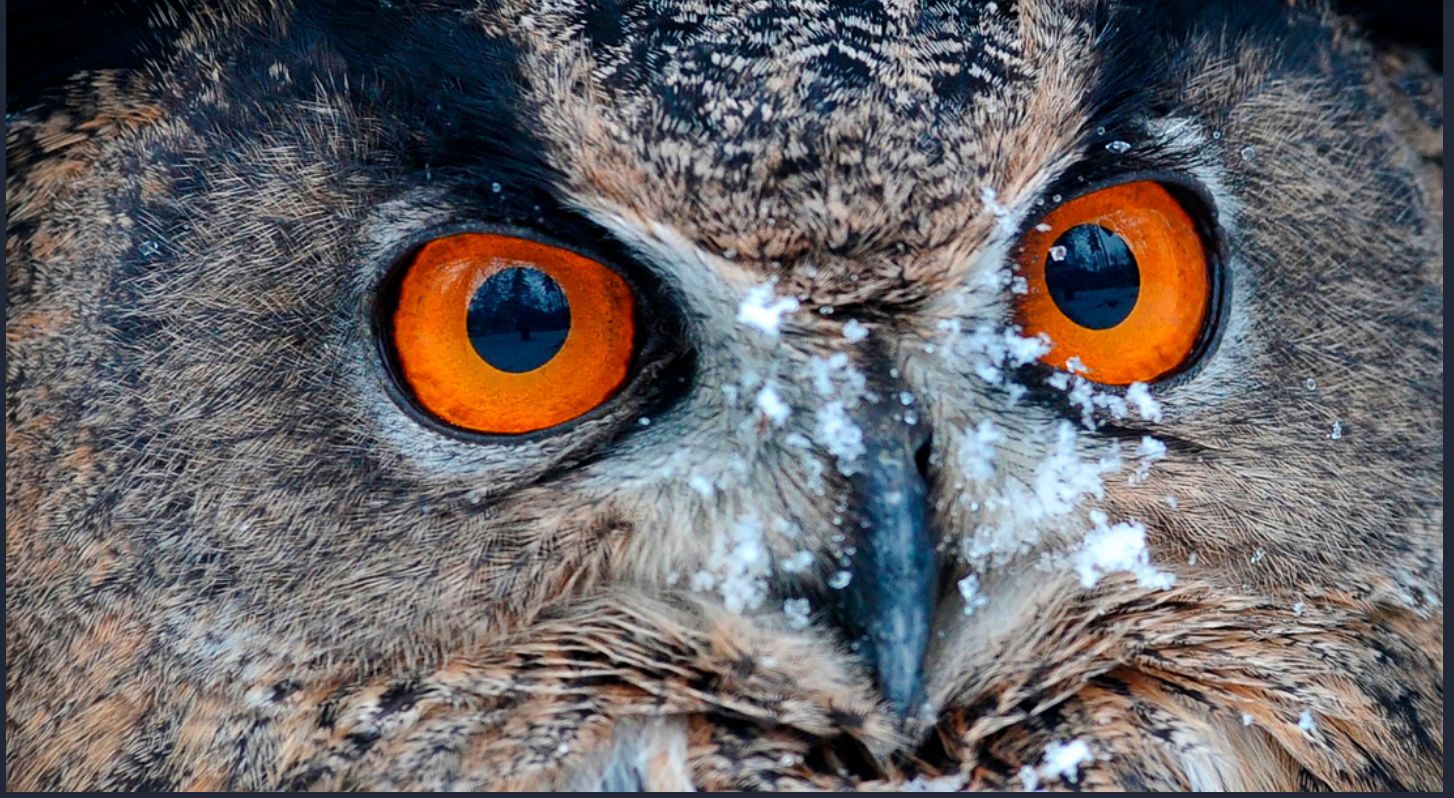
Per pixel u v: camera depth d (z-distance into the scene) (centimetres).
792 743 139
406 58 138
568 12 137
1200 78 139
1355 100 141
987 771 139
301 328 138
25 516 139
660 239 137
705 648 139
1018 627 139
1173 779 140
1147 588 139
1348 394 140
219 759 139
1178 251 139
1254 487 139
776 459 138
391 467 138
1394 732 141
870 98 137
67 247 139
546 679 139
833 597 138
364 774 139
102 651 139
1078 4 138
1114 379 138
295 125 138
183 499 138
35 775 139
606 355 138
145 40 139
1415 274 141
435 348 138
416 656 138
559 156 137
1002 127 137
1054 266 138
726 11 137
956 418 138
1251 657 140
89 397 138
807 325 137
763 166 137
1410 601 141
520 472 138
